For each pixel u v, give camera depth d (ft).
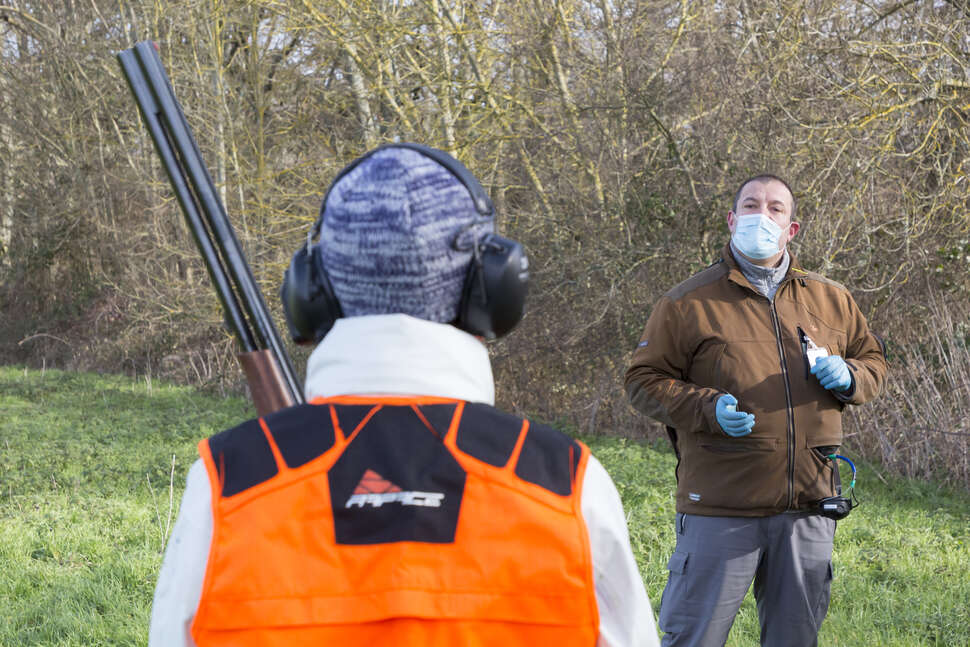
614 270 36.22
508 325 3.25
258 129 49.96
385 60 43.01
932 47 31.17
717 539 9.18
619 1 38.32
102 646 14.69
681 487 9.55
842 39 30.45
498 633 2.85
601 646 3.01
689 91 36.27
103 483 28.19
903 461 28.19
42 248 73.41
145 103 3.80
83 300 73.87
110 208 69.21
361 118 47.44
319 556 2.86
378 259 3.06
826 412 9.25
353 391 3.09
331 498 2.92
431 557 2.86
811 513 9.22
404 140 42.24
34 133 70.79
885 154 29.25
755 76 33.55
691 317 9.49
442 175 3.14
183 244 55.31
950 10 32.17
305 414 3.10
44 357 74.28
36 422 41.81
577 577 2.91
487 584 2.86
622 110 36.88
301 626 2.80
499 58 42.42
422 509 2.91
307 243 3.37
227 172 49.73
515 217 41.19
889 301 30.53
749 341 9.33
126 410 47.85
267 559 2.85
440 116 42.42
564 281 37.60
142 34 58.70
